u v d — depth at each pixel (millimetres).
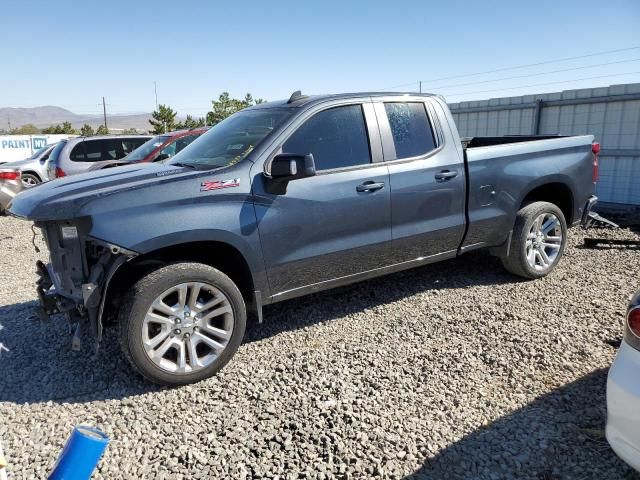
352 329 4301
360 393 3297
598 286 5133
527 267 5219
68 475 1912
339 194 4020
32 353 4059
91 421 3092
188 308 3459
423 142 4586
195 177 3520
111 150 11086
